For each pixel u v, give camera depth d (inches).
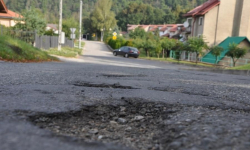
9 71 247.6
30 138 64.6
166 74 335.6
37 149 57.1
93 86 180.1
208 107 122.4
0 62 348.2
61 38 859.4
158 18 4303.6
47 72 262.1
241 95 173.0
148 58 1212.5
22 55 432.1
